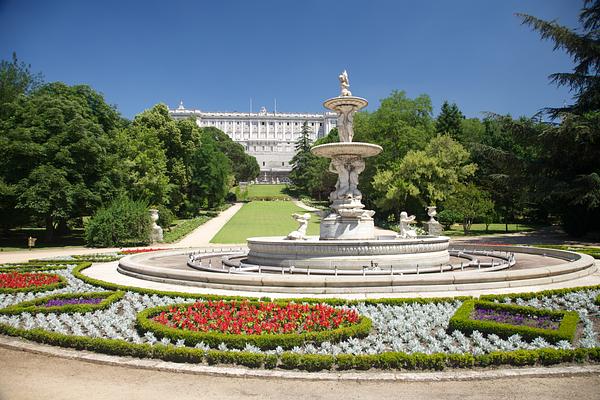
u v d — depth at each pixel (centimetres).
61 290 1148
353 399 537
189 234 3841
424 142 4884
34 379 598
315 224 4703
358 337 756
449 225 4269
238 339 703
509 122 3200
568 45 3039
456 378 596
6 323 819
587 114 3059
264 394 552
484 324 767
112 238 2862
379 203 4409
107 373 622
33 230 3884
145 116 5047
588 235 3278
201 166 5694
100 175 3123
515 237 3362
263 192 10062
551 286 1170
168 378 605
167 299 999
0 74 3938
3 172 2855
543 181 3030
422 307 926
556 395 547
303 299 966
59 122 2948
